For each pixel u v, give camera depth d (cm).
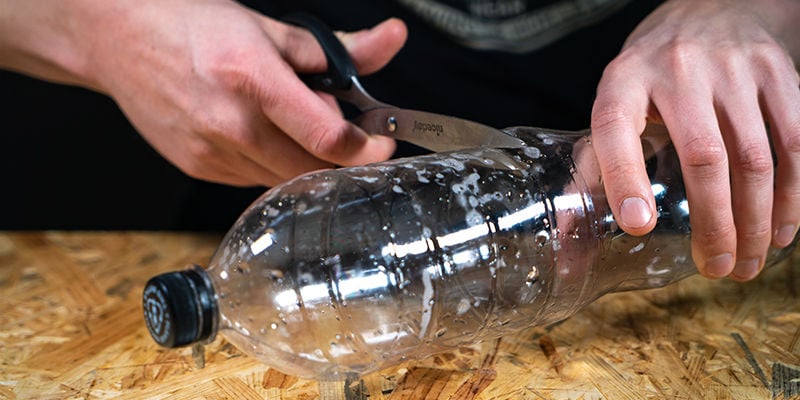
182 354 85
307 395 76
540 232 75
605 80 78
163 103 99
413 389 77
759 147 73
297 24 100
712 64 77
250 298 68
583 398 75
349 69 93
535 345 84
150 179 186
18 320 93
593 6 130
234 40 91
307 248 70
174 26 94
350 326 70
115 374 81
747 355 81
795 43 93
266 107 90
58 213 188
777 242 80
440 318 73
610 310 91
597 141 72
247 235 71
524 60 134
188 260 110
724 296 94
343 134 89
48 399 77
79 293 100
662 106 75
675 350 83
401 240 71
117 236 118
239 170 103
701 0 90
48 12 104
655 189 80
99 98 180
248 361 83
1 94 178
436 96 137
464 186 75
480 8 132
